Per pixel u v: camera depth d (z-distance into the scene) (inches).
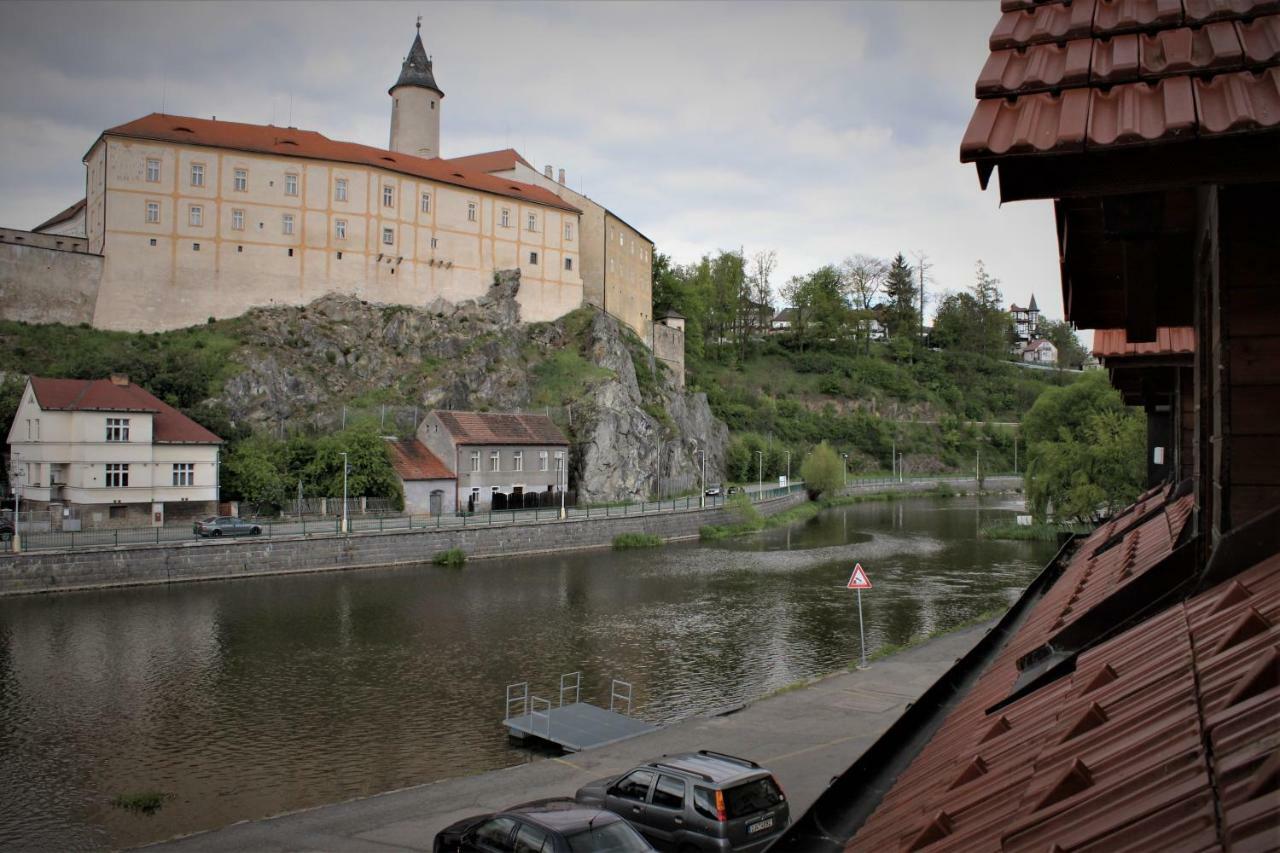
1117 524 726.5
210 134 3270.2
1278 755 102.3
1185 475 608.4
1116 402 2967.5
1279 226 185.9
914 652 1212.5
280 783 896.3
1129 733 161.2
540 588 1961.1
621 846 453.7
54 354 2763.3
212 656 1365.7
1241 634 164.2
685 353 5565.9
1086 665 246.1
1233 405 197.0
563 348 3799.2
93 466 2119.8
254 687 1218.6
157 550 1847.9
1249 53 143.7
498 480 2938.0
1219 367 196.5
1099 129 144.7
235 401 2778.1
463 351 3454.7
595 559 2417.6
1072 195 159.0
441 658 1379.2
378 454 2650.1
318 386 3058.6
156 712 1112.8
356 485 2571.4
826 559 2428.6
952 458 5772.6
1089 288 313.0
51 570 1726.1
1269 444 195.8
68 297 2928.2
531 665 1343.5
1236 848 91.9
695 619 1657.2
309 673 1289.4
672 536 2871.6
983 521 3486.7
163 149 3105.3
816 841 277.6
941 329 7101.4
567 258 4003.4
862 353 6574.8
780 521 3417.8
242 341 3053.6
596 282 4185.5
